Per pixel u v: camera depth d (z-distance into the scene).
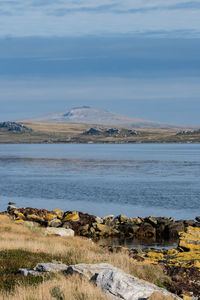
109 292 13.87
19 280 15.94
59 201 78.50
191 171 141.62
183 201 76.62
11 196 85.81
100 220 53.22
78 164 180.75
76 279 14.99
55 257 22.66
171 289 20.25
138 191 90.44
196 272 23.69
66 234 41.06
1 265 18.98
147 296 14.04
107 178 119.88
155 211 67.25
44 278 15.98
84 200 79.19
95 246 31.72
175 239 48.19
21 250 23.75
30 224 46.62
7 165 177.38
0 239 29.09
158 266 23.72
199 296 19.86
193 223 53.09
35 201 78.94
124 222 54.03
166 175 127.94
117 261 22.45
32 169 154.75
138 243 45.59
